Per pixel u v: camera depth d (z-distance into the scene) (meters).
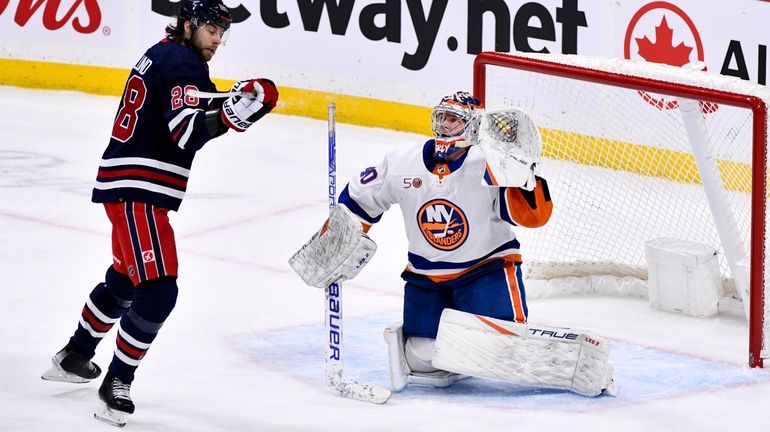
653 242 17.53
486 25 29.98
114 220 11.77
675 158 21.62
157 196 11.65
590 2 29.58
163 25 31.17
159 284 11.47
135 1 31.14
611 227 19.45
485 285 13.17
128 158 11.66
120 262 12.17
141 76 11.66
